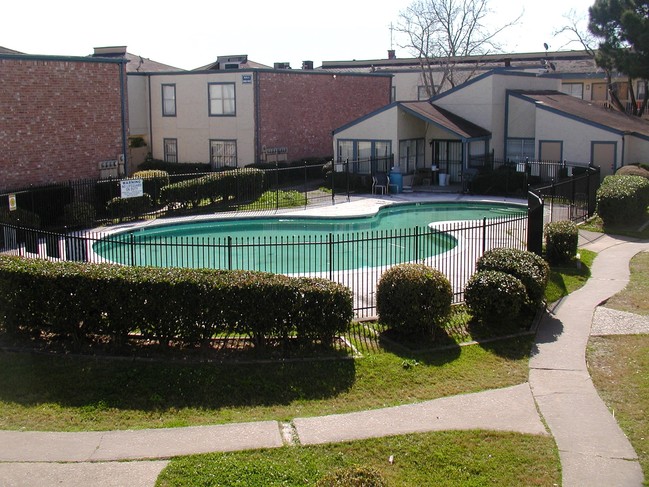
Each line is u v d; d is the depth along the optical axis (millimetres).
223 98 35062
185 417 9148
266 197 28906
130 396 9680
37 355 10805
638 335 12023
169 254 20156
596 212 23844
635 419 9008
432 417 9109
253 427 8781
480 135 32812
